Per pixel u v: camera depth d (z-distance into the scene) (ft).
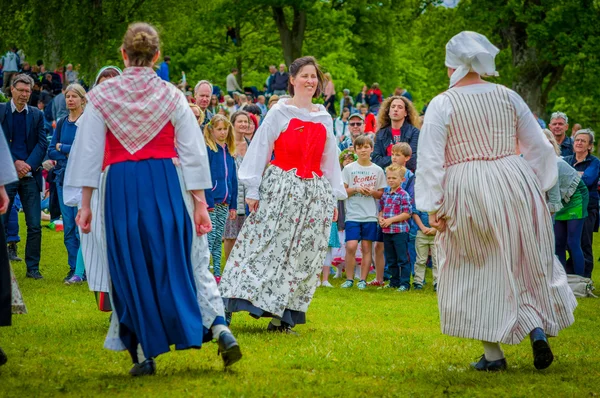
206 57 164.04
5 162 18.08
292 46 150.82
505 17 120.57
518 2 117.70
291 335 24.70
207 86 37.37
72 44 116.98
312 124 25.73
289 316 25.34
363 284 38.86
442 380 18.93
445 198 19.85
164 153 18.13
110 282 17.92
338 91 153.07
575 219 38.24
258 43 164.14
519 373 19.84
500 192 19.60
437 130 19.80
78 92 35.94
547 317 19.61
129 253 17.66
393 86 177.37
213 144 36.96
